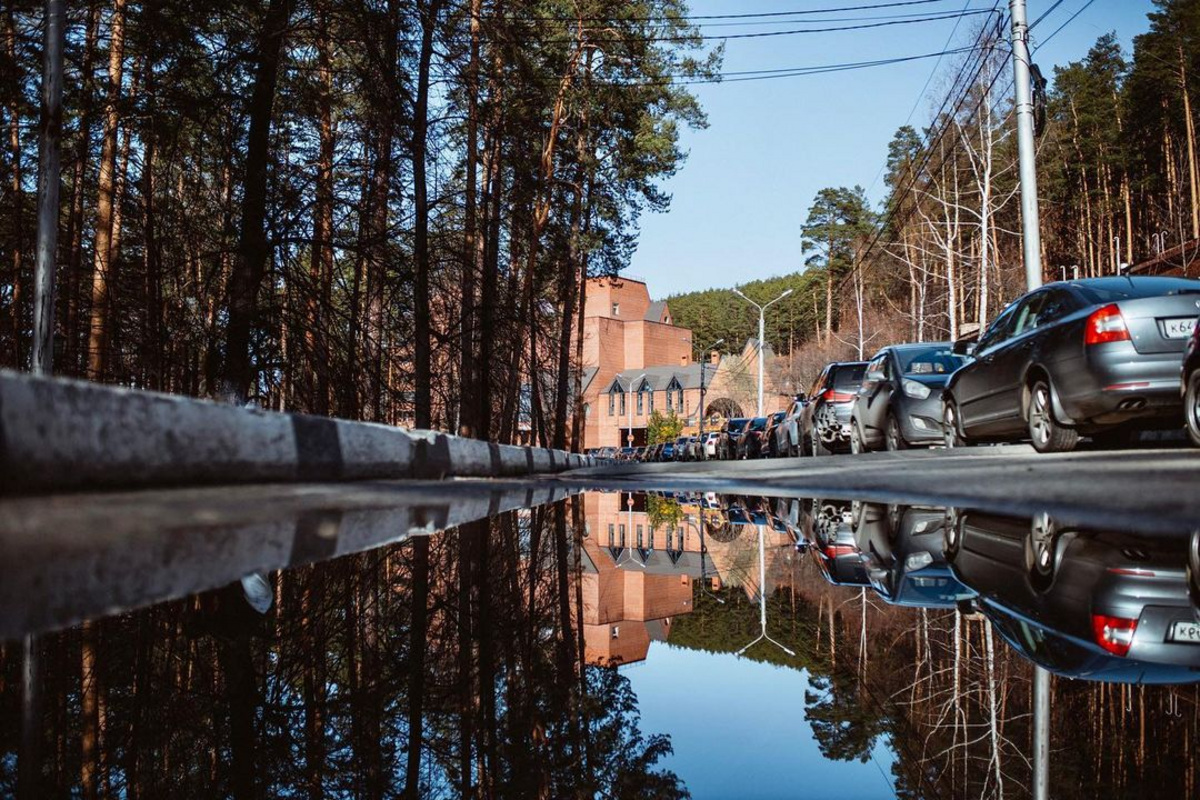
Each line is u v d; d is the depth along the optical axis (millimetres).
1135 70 51688
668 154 30797
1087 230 58031
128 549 2529
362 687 2203
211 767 1607
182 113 12227
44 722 1839
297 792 1462
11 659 2062
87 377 15297
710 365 89188
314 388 13266
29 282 15586
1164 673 1696
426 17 12984
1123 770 1241
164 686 2111
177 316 14328
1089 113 57188
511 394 25797
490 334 18422
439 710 2027
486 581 3914
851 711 1796
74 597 1892
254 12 11578
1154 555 2791
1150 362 7066
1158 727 1417
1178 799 1118
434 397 21594
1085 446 8820
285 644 2486
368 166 13570
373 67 12641
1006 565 3047
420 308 14039
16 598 1854
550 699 2141
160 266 14125
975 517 4418
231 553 2742
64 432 3004
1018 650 2018
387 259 13695
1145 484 4484
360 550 3381
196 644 2385
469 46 14930
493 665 2484
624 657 2604
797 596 3334
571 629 3057
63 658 2221
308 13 12062
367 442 6438
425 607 3184
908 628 2432
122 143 15414
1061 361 7730
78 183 15625
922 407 11555
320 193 12930
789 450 20031
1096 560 2830
